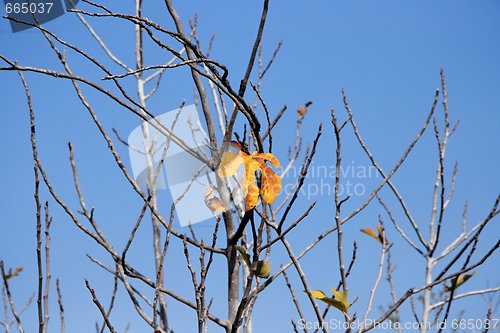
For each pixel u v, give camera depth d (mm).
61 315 3424
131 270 3350
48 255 3299
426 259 5141
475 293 4785
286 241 3332
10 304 3645
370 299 3436
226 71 2824
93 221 3441
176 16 3701
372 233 4402
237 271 3434
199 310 2984
